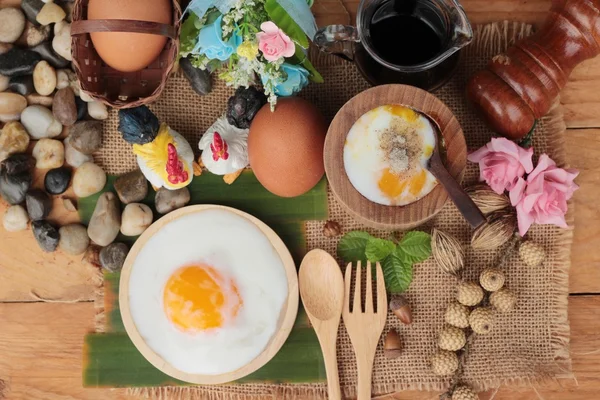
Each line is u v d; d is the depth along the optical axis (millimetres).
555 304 519
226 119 500
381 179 459
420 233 510
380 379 520
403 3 453
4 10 511
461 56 517
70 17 514
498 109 479
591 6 450
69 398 523
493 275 499
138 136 472
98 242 512
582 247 524
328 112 520
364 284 520
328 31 445
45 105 516
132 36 449
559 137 515
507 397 523
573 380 523
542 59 470
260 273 512
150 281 513
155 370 521
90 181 510
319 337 509
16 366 523
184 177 485
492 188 493
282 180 469
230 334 509
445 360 506
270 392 521
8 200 512
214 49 450
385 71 465
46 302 524
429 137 460
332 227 513
